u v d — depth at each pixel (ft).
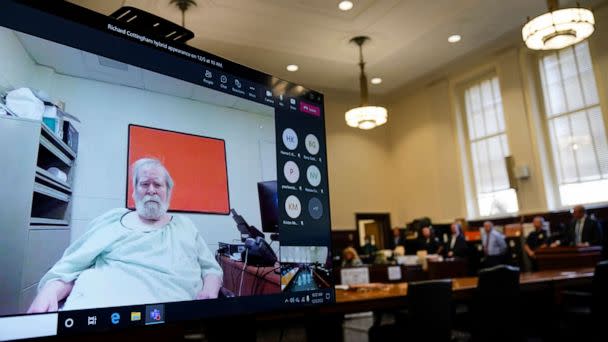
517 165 25.17
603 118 22.07
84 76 2.49
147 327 2.41
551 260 17.43
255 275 3.07
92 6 16.98
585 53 23.11
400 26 21.47
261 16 19.69
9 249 2.02
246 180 3.19
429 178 30.89
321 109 4.08
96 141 2.46
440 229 28.91
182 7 18.40
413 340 7.73
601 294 8.86
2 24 2.17
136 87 2.73
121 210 2.48
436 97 30.81
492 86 27.63
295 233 3.46
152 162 2.68
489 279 9.09
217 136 3.09
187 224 2.76
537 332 11.61
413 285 7.79
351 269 14.66
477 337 9.31
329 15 20.03
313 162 3.83
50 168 2.22
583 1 21.48
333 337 6.21
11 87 2.17
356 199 31.73
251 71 3.48
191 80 3.04
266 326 5.17
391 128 34.37
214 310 2.75
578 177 23.06
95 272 2.30
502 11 20.80
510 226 23.79
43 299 2.08
